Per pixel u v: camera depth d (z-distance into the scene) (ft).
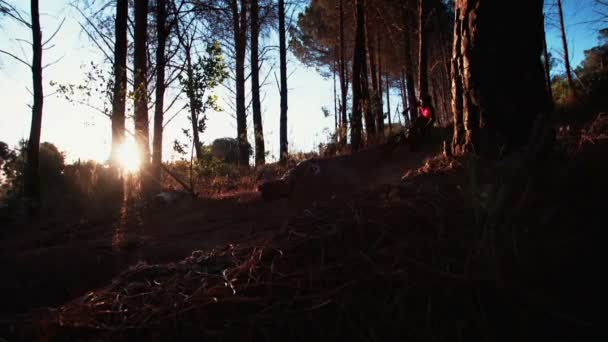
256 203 28.37
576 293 7.91
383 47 90.22
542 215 9.66
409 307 8.46
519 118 15.79
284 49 62.08
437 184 12.73
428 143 36.63
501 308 8.03
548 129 11.87
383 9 73.67
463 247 9.34
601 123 15.69
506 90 16.03
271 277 10.03
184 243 21.08
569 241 8.82
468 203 10.44
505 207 9.54
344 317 8.61
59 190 42.55
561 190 10.52
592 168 11.23
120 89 35.63
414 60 93.91
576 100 45.24
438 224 10.23
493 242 8.75
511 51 16.17
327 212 12.68
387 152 33.40
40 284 17.66
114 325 10.03
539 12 16.51
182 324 9.37
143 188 38.09
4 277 18.38
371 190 13.93
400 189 13.01
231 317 9.31
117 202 38.29
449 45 93.40
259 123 62.08
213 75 31.86
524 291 7.98
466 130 17.16
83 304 11.35
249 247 13.15
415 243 9.81
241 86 61.72
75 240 25.49
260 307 9.42
